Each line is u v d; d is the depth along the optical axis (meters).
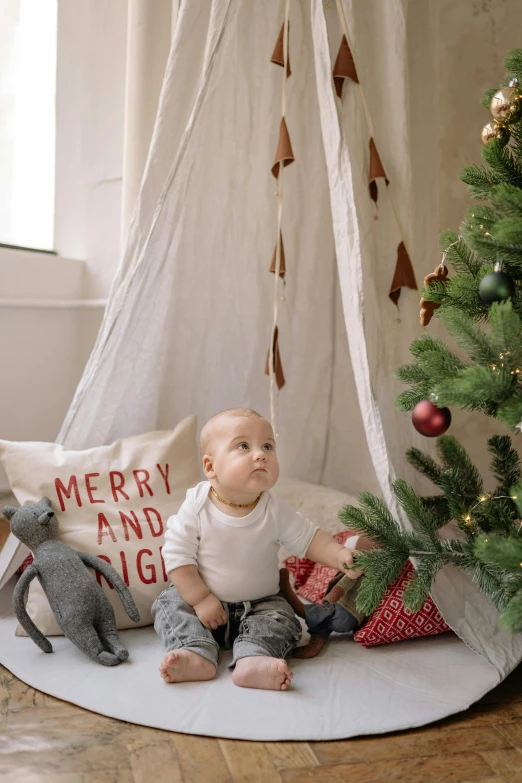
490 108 1.43
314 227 2.17
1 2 2.51
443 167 2.54
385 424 1.64
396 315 1.74
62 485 1.68
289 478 2.29
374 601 1.39
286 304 2.21
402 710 1.33
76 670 1.45
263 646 1.45
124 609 1.61
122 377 1.87
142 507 1.71
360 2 1.77
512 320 1.18
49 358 2.65
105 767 1.16
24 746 1.21
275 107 2.00
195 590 1.54
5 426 2.55
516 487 1.18
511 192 1.25
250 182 2.02
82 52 2.65
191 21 1.72
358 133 1.69
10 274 2.50
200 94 1.67
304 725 1.28
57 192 2.73
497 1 2.52
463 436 2.62
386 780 1.15
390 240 1.73
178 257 1.93
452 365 1.34
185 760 1.18
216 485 1.59
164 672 1.39
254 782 1.14
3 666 1.48
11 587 1.81
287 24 1.75
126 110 2.31
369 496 1.51
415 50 1.96
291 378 2.30
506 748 1.25
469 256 1.51
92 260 2.73
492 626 1.54
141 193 1.77
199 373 2.10
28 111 2.66
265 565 1.58
